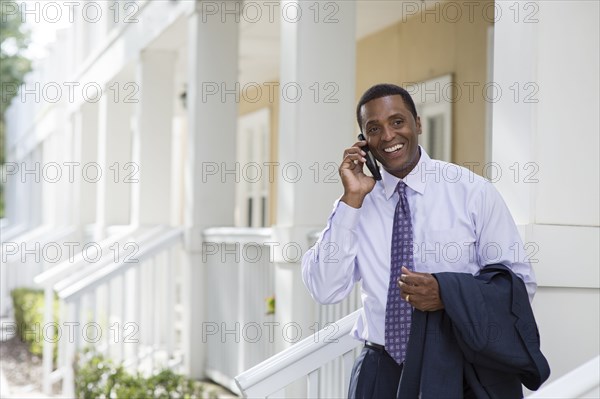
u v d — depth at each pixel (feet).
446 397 10.07
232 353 25.08
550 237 12.83
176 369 27.43
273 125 39.40
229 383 25.12
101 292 37.52
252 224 41.50
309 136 19.48
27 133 68.59
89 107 41.98
